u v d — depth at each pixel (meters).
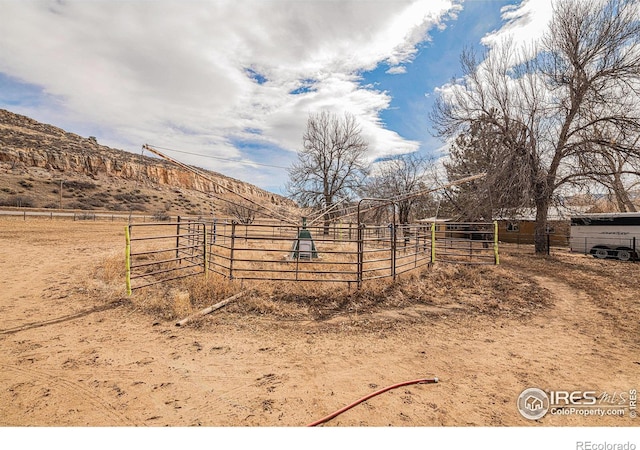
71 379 3.84
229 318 6.07
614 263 13.76
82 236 20.58
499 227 26.52
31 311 6.29
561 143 15.68
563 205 16.11
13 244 15.39
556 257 15.34
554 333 5.87
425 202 32.72
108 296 7.16
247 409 3.33
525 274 10.73
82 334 5.26
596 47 15.02
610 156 14.98
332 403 3.47
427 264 11.16
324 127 33.84
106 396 3.50
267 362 4.45
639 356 4.88
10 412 3.18
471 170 21.92
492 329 6.01
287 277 8.70
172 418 3.14
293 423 3.11
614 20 14.70
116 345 4.87
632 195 19.12
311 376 4.09
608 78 14.95
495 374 4.25
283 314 6.36
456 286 8.98
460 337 5.57
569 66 16.08
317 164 33.91
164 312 6.29
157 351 4.70
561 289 9.04
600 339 5.57
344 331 5.66
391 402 3.53
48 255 12.81
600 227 16.44
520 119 16.89
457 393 3.75
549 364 4.57
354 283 8.09
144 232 24.41
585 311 7.23
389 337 5.47
